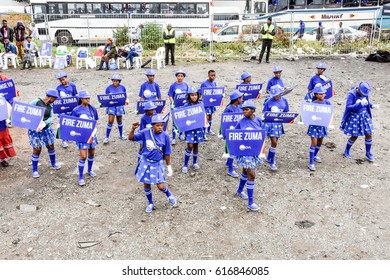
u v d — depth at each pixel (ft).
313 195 22.77
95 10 75.66
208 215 20.65
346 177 25.07
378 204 21.63
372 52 67.82
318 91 25.39
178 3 76.48
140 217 20.49
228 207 21.47
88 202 21.97
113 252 17.57
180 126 24.43
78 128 22.88
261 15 80.94
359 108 26.58
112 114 30.78
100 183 24.43
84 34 76.33
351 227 19.43
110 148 30.40
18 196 22.63
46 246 18.02
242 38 75.56
